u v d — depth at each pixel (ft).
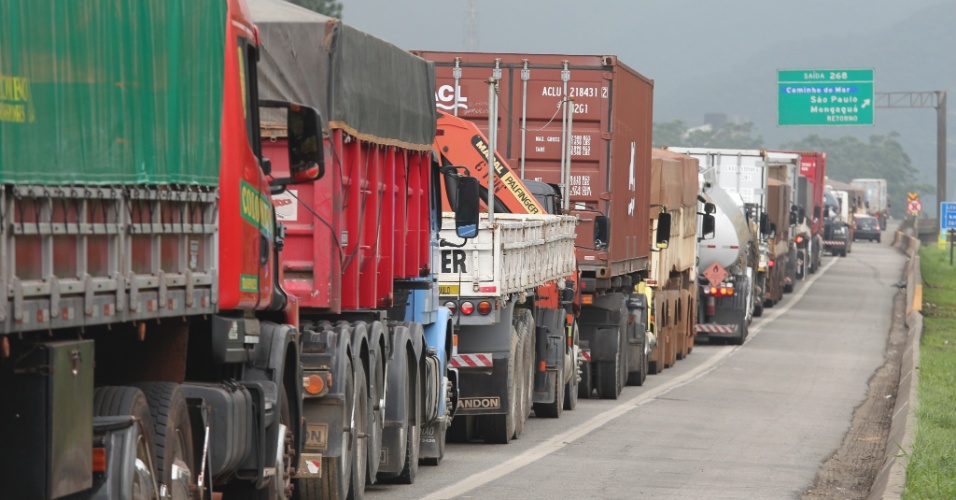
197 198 71.82
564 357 177.78
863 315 397.60
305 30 100.32
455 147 175.01
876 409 195.83
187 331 73.97
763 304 414.41
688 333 288.51
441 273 143.43
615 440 152.46
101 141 59.16
